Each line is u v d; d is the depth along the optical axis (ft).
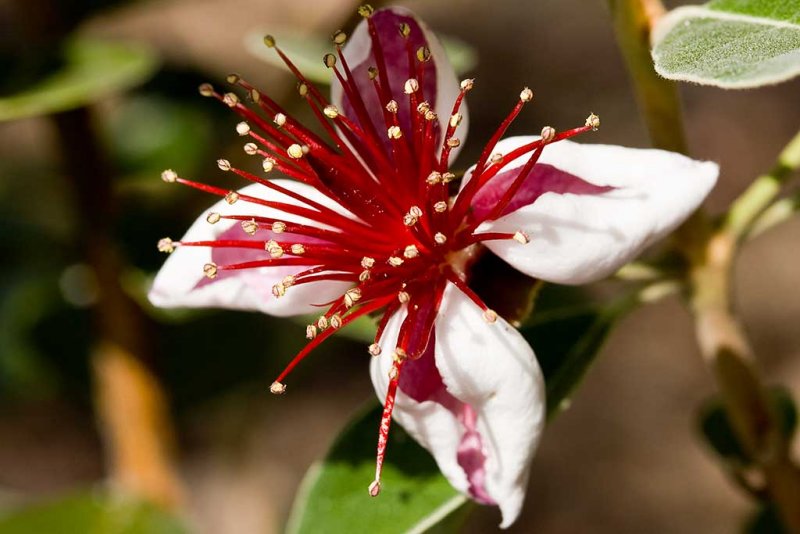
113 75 0.74
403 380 0.63
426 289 0.64
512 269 0.63
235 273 0.65
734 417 0.70
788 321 1.61
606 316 0.68
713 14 0.62
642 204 0.61
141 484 0.81
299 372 0.97
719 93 1.71
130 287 0.78
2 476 1.42
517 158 0.63
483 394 0.62
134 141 0.83
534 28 1.72
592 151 0.61
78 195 0.79
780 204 0.68
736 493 1.51
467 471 0.62
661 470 1.54
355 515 0.66
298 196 0.65
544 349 0.68
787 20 0.60
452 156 0.65
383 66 0.65
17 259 0.90
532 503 1.51
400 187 0.65
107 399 0.81
